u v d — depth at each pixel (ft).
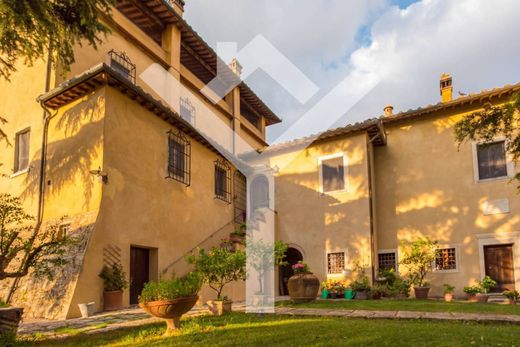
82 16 26.40
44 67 43.29
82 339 21.76
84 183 36.88
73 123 39.32
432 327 23.20
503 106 30.07
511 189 48.26
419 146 54.85
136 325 25.48
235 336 20.86
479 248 48.80
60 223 36.99
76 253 33.42
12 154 43.88
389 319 27.53
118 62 49.44
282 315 29.27
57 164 39.52
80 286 32.12
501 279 47.52
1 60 30.40
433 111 53.57
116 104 38.65
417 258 49.16
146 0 53.06
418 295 47.50
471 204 50.29
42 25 25.38
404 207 54.13
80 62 44.21
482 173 50.65
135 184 39.73
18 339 21.48
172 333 22.16
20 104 44.57
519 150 31.32
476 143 51.16
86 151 37.52
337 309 32.30
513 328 23.22
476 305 35.29
